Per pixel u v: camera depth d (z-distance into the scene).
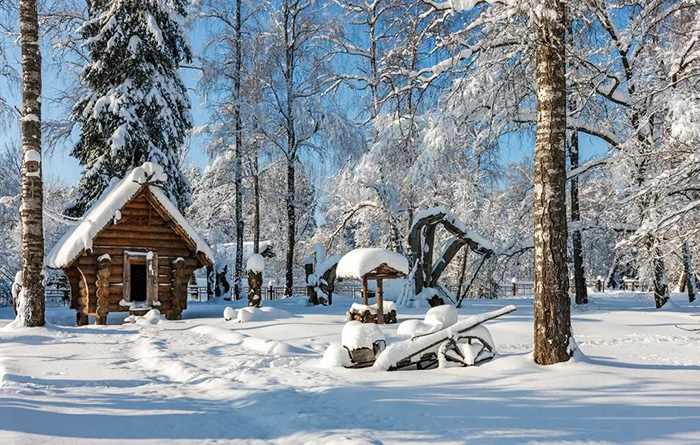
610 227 22.61
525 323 15.20
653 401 5.89
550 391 6.48
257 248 31.56
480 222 30.56
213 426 5.35
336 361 8.39
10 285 28.67
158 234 17.56
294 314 17.88
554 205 8.52
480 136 19.59
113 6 23.59
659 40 19.73
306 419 5.37
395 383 7.12
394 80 15.17
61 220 15.11
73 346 11.06
